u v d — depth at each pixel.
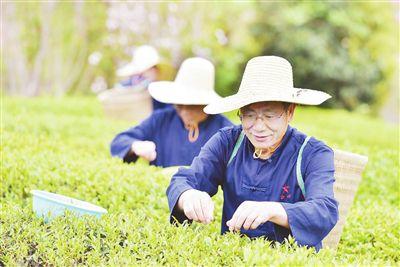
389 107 25.92
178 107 6.47
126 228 4.14
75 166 6.60
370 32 23.38
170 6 19.92
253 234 4.30
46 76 20.28
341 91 23.11
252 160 4.32
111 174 6.34
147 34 20.00
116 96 12.38
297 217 3.83
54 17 19.73
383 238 5.46
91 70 21.09
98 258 3.85
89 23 20.38
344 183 5.10
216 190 4.50
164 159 6.69
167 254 3.82
